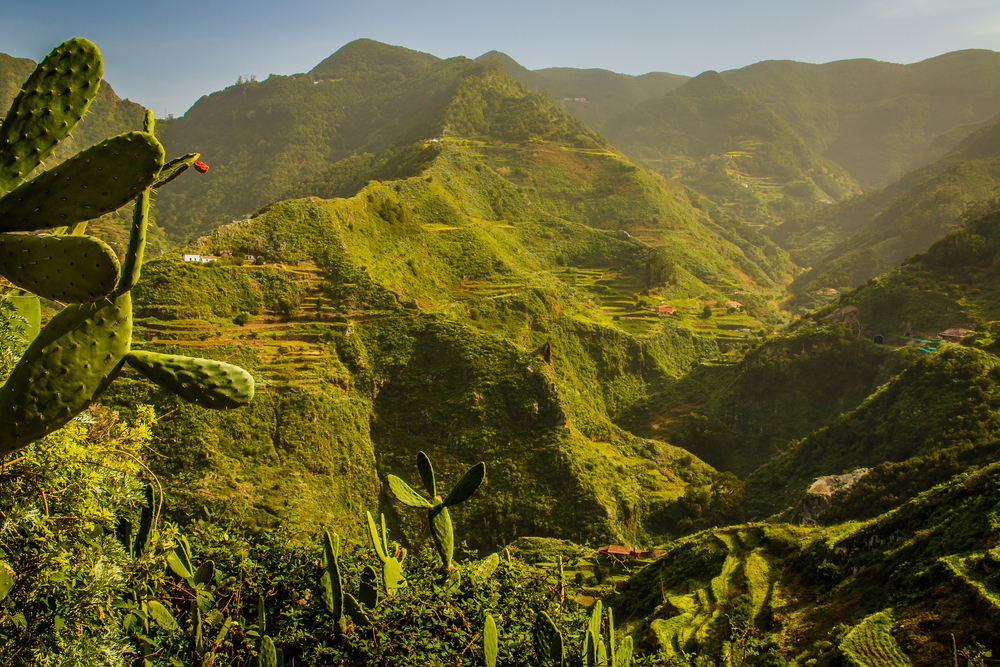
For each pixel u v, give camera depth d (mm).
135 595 6109
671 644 27891
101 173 4414
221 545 8234
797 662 23000
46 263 4336
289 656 6918
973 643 18359
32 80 4703
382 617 6938
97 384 4766
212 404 4996
